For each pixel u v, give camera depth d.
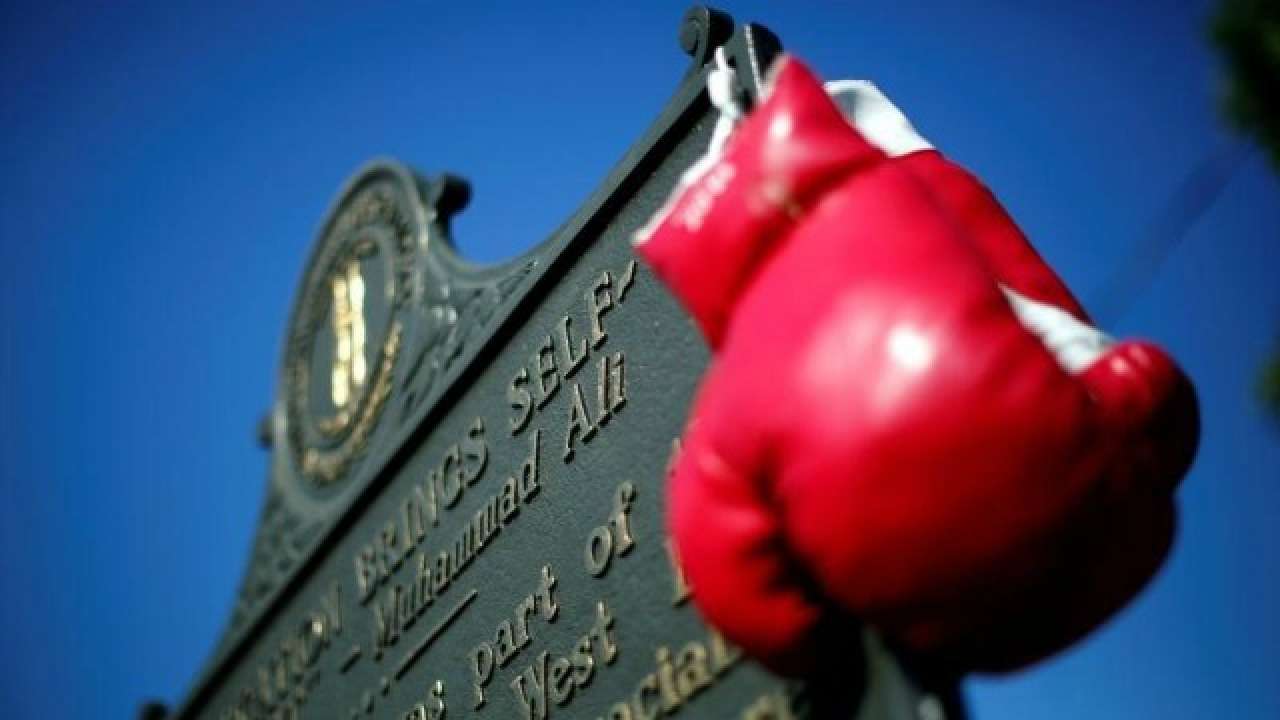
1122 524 0.65
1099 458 0.64
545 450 1.05
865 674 0.69
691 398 0.92
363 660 1.23
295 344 1.59
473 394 1.17
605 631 0.93
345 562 1.31
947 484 0.62
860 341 0.64
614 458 0.97
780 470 0.66
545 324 1.09
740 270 0.71
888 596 0.64
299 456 1.51
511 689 1.01
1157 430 0.69
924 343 0.63
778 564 0.67
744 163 0.71
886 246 0.66
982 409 0.62
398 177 1.51
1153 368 0.70
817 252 0.68
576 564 0.98
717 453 0.68
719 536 0.68
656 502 0.92
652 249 0.75
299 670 1.34
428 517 1.19
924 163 0.84
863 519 0.63
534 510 1.04
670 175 1.00
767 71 0.92
